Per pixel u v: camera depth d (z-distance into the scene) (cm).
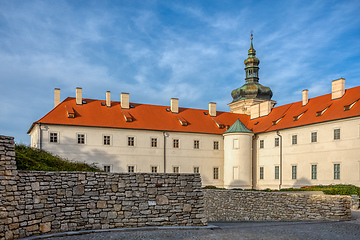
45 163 1820
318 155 4366
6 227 1270
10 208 1297
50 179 1465
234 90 7281
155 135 5359
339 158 4066
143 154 5238
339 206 1948
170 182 1758
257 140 5541
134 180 1683
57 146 4744
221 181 5734
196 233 1491
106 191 1612
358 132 3862
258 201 2602
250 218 2691
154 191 1716
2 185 1285
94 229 1549
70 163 2062
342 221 1838
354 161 3872
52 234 1391
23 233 1329
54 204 1460
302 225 1709
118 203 1630
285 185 4869
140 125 5297
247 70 7225
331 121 4203
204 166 5625
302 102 5269
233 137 5444
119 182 1648
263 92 6950
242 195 2808
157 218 1697
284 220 2262
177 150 5472
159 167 5312
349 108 4122
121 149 5106
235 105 7169
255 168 5528
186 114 6016
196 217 1772
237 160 5375
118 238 1353
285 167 4909
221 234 1459
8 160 1331
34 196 1394
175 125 5612
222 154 5797
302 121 4734
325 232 1509
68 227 1487
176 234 1459
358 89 4356
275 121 5328
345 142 4003
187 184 1792
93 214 1565
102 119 5141
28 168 1591
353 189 2862
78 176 1554
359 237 1407
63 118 4894
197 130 5650
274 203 2431
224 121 6181
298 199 2214
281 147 5019
